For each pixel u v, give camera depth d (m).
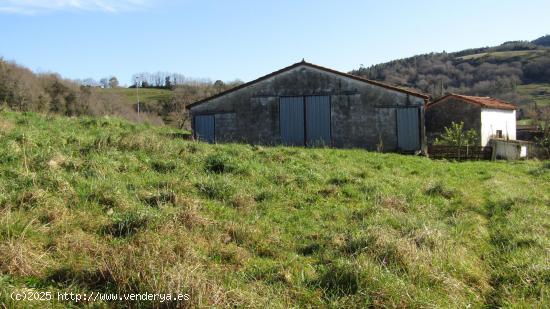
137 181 8.05
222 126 23.77
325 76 22.69
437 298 4.79
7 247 4.48
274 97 23.20
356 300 4.55
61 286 4.28
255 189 8.81
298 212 7.85
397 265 5.37
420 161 17.06
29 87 43.00
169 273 4.28
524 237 7.17
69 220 5.73
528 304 4.80
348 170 12.15
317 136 22.81
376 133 22.33
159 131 18.05
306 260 5.70
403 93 22.14
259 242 6.15
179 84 80.44
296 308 4.44
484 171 16.27
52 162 7.94
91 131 13.15
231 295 4.27
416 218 7.78
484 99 34.66
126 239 5.41
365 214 7.92
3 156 7.86
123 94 75.31
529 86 88.44
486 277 5.74
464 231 7.42
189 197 7.52
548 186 13.66
